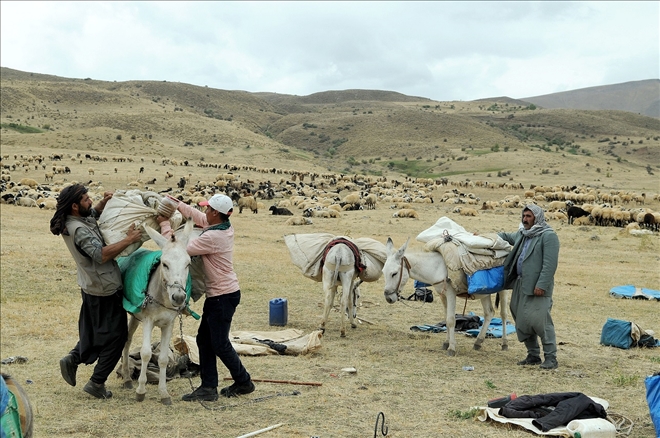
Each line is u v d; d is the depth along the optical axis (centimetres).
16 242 2472
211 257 793
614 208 5022
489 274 1068
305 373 948
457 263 1079
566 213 5184
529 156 17012
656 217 4169
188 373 931
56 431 688
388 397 831
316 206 5228
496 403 763
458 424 724
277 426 705
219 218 798
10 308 1437
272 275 2030
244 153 16462
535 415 723
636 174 14062
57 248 2350
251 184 8112
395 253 1123
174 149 15450
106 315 781
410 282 2078
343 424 721
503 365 1036
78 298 1583
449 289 1106
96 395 805
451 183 9956
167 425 711
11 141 13950
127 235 769
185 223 832
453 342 1102
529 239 1028
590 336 1298
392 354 1095
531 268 1012
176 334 1234
